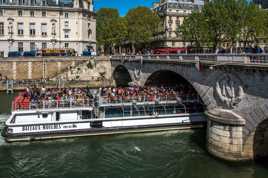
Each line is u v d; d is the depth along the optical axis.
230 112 26.33
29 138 31.75
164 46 98.56
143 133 34.78
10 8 82.31
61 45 87.88
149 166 26.02
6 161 27.17
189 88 42.66
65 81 66.88
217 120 26.20
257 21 62.00
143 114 36.00
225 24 60.22
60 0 88.31
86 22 91.50
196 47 70.81
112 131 34.06
